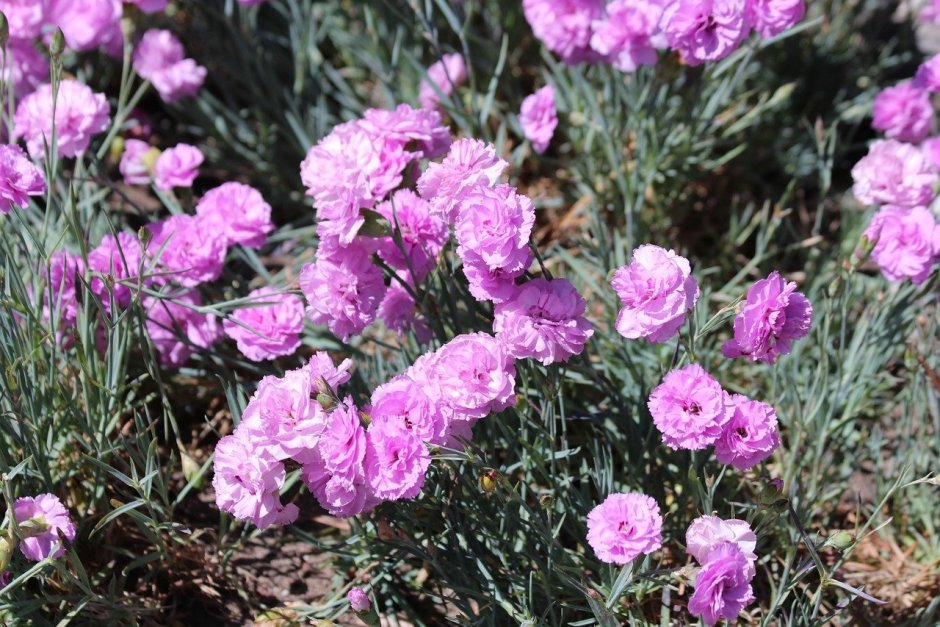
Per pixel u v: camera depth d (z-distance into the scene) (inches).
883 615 48.3
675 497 48.5
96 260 49.5
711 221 58.2
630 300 43.9
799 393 50.9
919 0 67.7
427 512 47.1
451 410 44.2
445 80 57.1
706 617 43.0
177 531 47.6
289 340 48.8
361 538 47.0
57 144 50.1
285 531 49.4
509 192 44.3
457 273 48.8
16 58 53.9
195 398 51.7
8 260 47.4
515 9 59.4
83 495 48.3
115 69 59.9
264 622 47.3
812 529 49.8
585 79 57.4
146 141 57.9
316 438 43.7
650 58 51.8
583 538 47.1
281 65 60.8
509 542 46.5
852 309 53.6
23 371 46.4
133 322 48.2
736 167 58.7
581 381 49.8
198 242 49.3
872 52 63.7
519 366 46.6
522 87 60.9
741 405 43.9
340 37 59.5
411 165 47.7
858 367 51.0
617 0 51.7
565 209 57.6
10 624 45.6
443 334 47.6
